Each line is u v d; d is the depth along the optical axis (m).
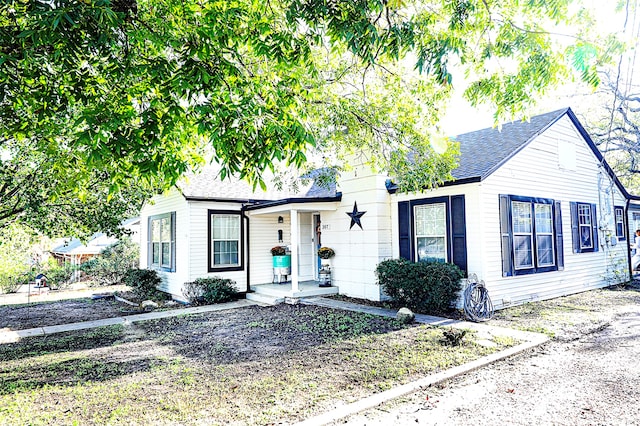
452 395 4.41
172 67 3.12
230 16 3.28
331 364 5.40
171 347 6.57
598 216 12.60
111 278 18.31
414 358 5.55
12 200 7.86
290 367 5.34
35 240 10.84
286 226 13.69
